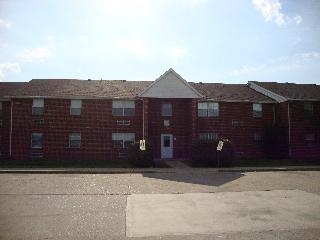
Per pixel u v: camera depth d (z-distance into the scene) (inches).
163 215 392.5
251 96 1328.7
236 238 309.6
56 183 629.6
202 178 714.8
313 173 813.2
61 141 1156.5
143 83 1378.0
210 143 973.2
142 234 320.5
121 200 475.8
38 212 401.4
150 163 946.1
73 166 935.7
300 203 458.3
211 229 337.4
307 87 1481.3
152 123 1205.1
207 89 1358.3
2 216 380.8
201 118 1242.6
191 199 483.8
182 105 1227.2
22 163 993.5
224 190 561.6
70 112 1169.4
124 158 1174.3
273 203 458.0
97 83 1333.7
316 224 355.6
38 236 311.3
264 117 1300.4
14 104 1152.2
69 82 1323.8
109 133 1178.0
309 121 1291.8
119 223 357.4
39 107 1160.8
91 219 372.8
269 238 309.6
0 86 1401.3
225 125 1255.5
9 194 511.8
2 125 1187.3
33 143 1151.6
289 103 1266.0
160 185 614.2
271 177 733.9
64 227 341.1
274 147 1251.2
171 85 1174.3
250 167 931.3
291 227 344.5
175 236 315.6
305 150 1274.6
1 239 300.5
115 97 1175.0
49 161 1065.5
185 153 1210.0
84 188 575.8
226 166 965.2
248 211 412.5
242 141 1263.5
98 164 994.7
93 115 1176.2
